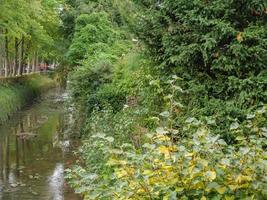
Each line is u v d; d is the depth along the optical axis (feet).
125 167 15.60
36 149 58.75
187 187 13.78
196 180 13.47
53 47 122.11
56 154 55.01
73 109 69.72
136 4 33.01
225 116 26.00
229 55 27.04
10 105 88.74
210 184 13.20
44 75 157.48
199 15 27.40
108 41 83.66
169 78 30.19
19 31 98.02
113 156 19.11
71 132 64.49
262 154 13.70
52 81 152.87
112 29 86.22
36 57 155.33
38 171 47.44
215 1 27.12
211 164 13.67
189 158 13.89
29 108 100.94
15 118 86.38
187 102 29.25
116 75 52.60
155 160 14.67
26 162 51.65
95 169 32.48
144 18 31.37
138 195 14.49
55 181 43.27
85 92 61.16
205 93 28.04
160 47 31.53
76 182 20.11
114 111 49.39
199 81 28.71
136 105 38.93
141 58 35.35
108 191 16.43
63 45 111.55
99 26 86.22
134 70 45.98
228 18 27.37
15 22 95.14
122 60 54.54
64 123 77.77
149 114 32.89
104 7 93.71
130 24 33.55
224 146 15.07
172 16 30.35
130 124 34.12
